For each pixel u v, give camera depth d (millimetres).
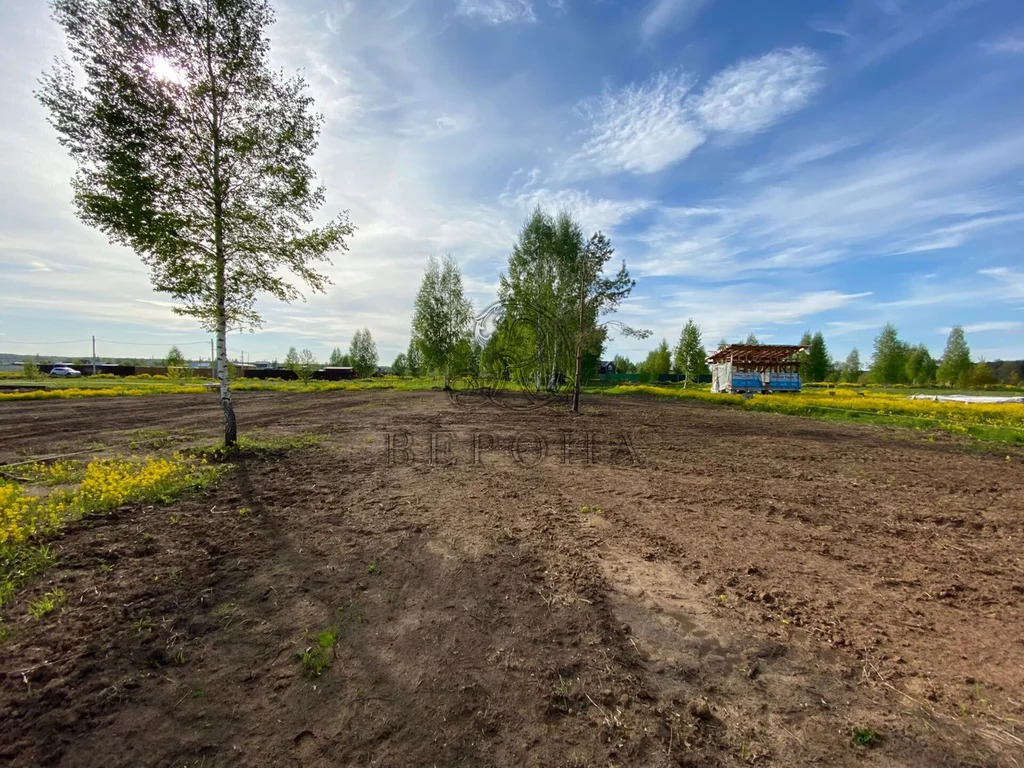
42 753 2039
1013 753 2043
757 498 6219
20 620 3062
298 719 2281
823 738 2141
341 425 13695
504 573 3893
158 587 3557
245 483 6727
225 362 8883
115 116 7270
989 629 3076
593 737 2166
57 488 6086
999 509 5801
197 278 8289
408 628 3070
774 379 34156
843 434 12492
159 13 7410
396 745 2123
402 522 5113
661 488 6688
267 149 8734
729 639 2957
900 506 5902
